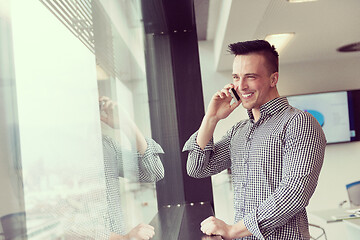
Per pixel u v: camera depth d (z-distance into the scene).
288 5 3.94
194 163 1.77
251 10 3.67
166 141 2.09
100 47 0.70
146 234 1.02
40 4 0.43
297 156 1.37
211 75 6.50
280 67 6.69
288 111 1.49
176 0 2.14
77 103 0.53
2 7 0.33
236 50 1.59
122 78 0.91
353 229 3.90
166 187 1.81
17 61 0.35
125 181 0.81
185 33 2.65
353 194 4.96
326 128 6.54
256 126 1.58
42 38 0.42
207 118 1.72
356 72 6.63
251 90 1.56
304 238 1.44
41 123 0.39
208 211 2.18
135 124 1.06
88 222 0.52
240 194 1.58
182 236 1.46
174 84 2.62
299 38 5.23
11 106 0.33
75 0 0.56
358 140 6.53
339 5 4.02
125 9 1.05
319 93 6.57
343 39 5.43
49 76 0.43
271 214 1.31
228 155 1.80
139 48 1.37
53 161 0.42
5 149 0.31
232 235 1.36
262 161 1.47
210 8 4.63
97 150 0.61
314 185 1.37
